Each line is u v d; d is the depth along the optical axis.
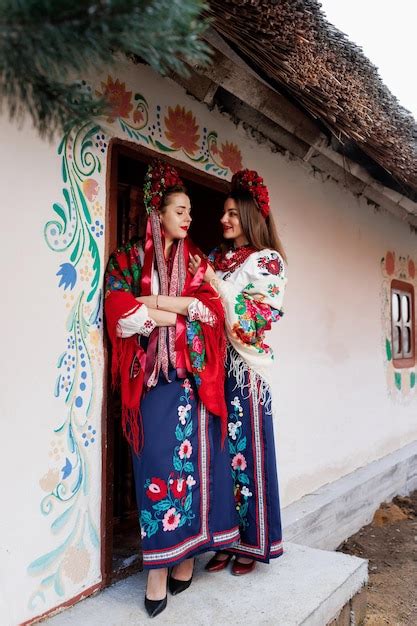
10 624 1.75
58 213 1.97
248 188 2.34
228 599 2.07
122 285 2.10
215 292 2.13
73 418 2.00
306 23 1.96
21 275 1.83
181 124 2.61
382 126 2.79
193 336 2.05
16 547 1.78
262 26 1.79
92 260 2.10
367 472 4.34
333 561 2.45
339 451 4.11
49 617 1.88
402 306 5.55
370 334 4.74
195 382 2.08
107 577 2.12
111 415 2.19
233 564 2.34
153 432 1.97
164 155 2.49
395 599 3.11
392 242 5.29
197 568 2.36
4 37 0.73
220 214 3.08
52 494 1.91
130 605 1.99
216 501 2.15
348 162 3.64
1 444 1.75
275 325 3.37
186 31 0.82
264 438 2.27
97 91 2.14
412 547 3.87
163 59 0.86
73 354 2.01
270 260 2.27
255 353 2.24
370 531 4.08
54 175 1.96
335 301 4.12
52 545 1.90
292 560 2.46
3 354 1.77
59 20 0.73
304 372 3.66
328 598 2.13
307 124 3.03
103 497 2.12
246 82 2.51
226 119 2.95
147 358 2.01
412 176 3.53
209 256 2.51
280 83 2.37
